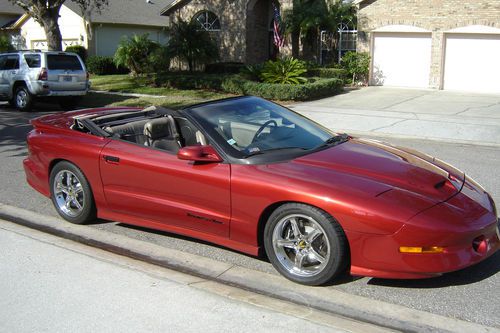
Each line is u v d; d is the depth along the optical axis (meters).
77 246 5.13
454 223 3.84
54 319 3.75
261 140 4.86
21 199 6.82
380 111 15.69
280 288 4.21
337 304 3.92
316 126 5.49
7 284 4.30
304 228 4.20
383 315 3.74
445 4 21.05
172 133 5.43
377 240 3.84
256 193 4.29
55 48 20.06
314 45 25.23
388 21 22.30
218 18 26.69
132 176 5.09
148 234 5.51
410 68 22.36
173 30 24.61
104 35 32.34
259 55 27.42
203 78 21.20
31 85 16.44
